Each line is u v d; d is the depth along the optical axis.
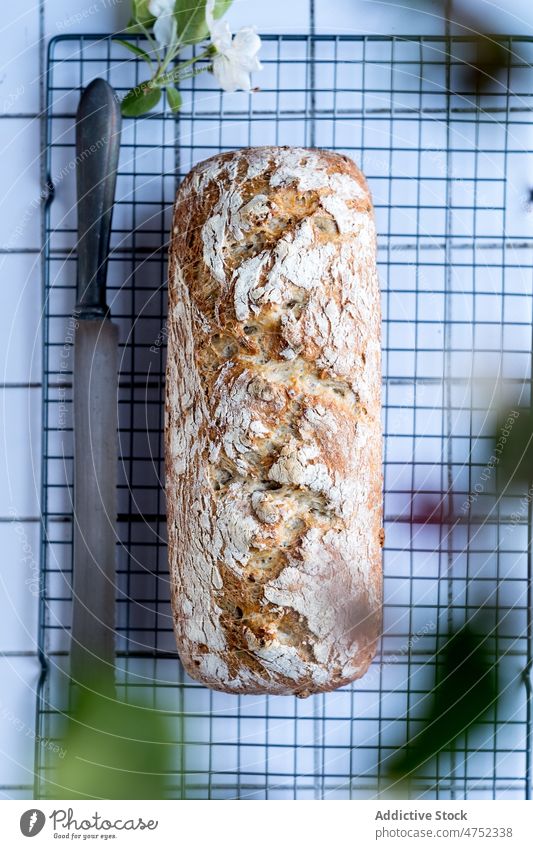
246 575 0.61
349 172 0.63
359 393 0.62
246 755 0.71
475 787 0.71
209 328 0.62
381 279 0.71
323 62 0.70
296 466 0.60
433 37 0.70
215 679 0.63
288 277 0.61
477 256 0.71
